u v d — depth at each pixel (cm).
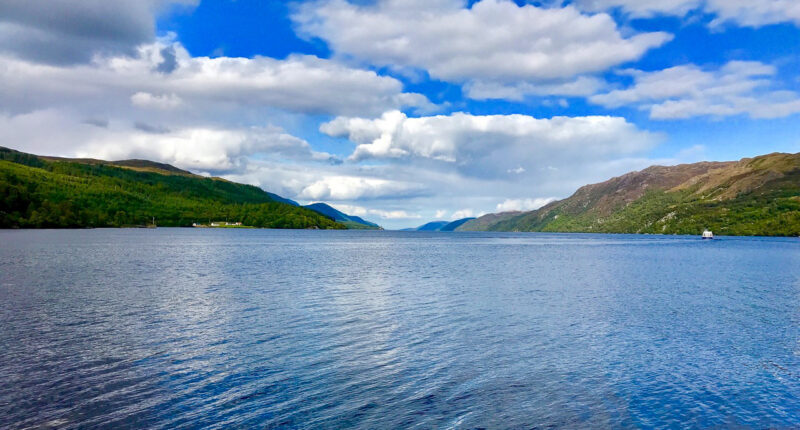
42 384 2017
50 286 4788
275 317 3391
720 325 3316
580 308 3912
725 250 15088
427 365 2344
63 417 1716
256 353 2491
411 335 2919
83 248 11044
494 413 1812
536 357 2505
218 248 12538
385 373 2217
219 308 3712
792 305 4159
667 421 1775
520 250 14825
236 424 1680
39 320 3203
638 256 11762
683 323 3369
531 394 2002
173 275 5962
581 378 2202
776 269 7962
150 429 1636
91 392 1938
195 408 1803
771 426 1745
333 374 2192
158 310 3594
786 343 2848
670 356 2558
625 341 2853
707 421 1778
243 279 5644
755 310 3909
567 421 1762
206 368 2245
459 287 5144
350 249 13638
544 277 6338
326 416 1755
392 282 5531
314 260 8944
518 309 3828
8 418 1700
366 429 1661
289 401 1880
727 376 2259
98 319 3256
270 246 14362
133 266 7038
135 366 2261
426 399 1927
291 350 2553
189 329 2997
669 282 5894
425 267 7750
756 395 2030
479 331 3048
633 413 1836
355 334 2917
